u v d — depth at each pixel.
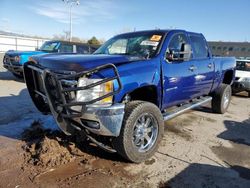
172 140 4.52
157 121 3.71
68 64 3.15
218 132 5.11
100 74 3.07
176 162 3.69
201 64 5.08
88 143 4.00
